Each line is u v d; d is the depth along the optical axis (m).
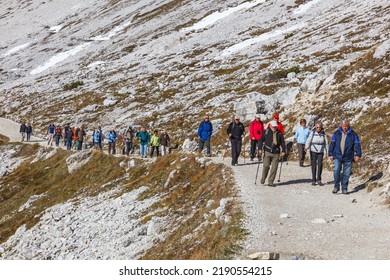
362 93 29.97
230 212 15.91
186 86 63.66
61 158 46.06
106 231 23.91
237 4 114.81
